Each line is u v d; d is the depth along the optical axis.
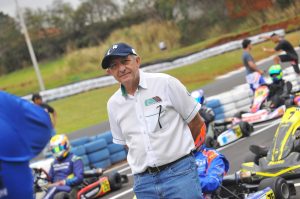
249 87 14.08
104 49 42.22
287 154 6.50
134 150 3.57
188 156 3.54
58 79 38.88
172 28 45.88
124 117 3.61
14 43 49.81
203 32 44.97
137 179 3.62
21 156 2.11
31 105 2.17
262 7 44.31
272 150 6.64
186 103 3.53
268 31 35.69
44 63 48.06
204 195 4.86
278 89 12.22
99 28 49.88
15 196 2.10
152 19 47.25
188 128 3.61
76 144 11.32
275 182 5.63
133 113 3.57
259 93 12.31
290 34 34.22
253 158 7.11
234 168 8.05
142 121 3.52
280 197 5.61
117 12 50.66
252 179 6.41
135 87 3.55
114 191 8.70
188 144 3.54
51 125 2.24
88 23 50.72
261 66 24.47
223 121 11.16
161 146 3.48
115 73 3.51
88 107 23.36
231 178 5.45
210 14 45.75
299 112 6.90
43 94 26.39
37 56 49.25
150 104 3.51
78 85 27.47
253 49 31.03
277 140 6.69
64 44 49.72
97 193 8.32
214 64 28.94
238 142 10.30
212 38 42.88
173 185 3.48
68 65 40.28
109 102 3.69
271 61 25.61
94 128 17.91
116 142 3.79
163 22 46.66
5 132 2.08
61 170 7.92
